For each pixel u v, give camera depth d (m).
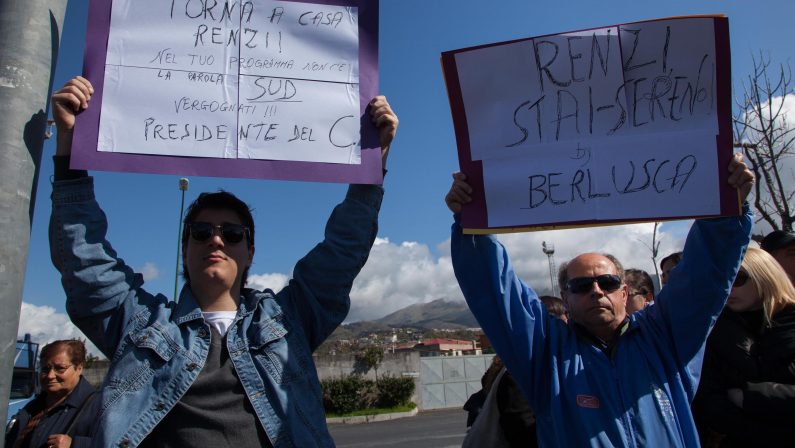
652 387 2.00
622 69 2.18
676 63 2.16
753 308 2.38
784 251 2.94
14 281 1.52
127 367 1.75
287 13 2.18
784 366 2.21
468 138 2.21
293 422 1.75
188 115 1.99
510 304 2.21
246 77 2.08
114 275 1.89
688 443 1.93
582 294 2.19
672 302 2.11
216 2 2.13
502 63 2.22
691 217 2.04
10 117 1.58
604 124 2.16
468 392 23.08
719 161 2.07
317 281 2.09
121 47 1.99
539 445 2.13
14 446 3.00
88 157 1.85
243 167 1.98
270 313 1.96
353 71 2.18
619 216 2.08
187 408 1.68
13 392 7.07
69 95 1.85
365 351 22.41
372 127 2.13
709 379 2.33
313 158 2.05
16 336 1.53
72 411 3.04
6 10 1.66
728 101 2.11
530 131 2.19
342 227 2.13
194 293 1.99
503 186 2.16
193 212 2.06
